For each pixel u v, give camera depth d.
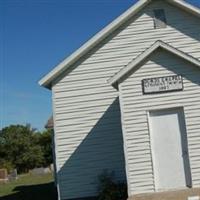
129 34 21.48
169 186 18.30
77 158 21.23
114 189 19.95
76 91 21.41
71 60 21.23
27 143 75.81
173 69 18.56
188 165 18.36
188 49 21.30
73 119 21.34
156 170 18.34
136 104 18.48
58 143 21.30
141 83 18.53
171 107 18.45
